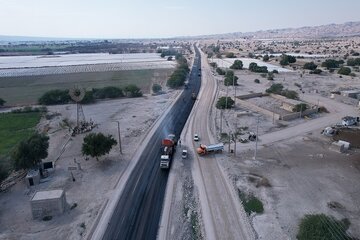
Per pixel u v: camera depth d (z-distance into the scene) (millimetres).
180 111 90750
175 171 52250
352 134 68438
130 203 42406
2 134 74500
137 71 180000
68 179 49438
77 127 73188
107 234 35875
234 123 77875
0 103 103875
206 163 55125
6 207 41844
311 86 122500
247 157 57062
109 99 109562
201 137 68750
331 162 54156
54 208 39281
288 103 89125
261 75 152000
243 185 46688
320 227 33938
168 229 36906
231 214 39469
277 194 43750
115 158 57656
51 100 104312
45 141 53938
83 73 173500
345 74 147875
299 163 53969
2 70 189625
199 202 42375
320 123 76750
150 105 99188
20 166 48875
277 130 71750
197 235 35750
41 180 49344
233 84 124250
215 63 197750
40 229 36688
